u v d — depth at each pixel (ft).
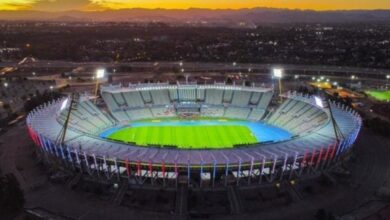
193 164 309.22
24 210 284.20
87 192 315.37
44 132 376.48
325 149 335.06
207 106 567.18
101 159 327.26
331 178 336.29
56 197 306.96
